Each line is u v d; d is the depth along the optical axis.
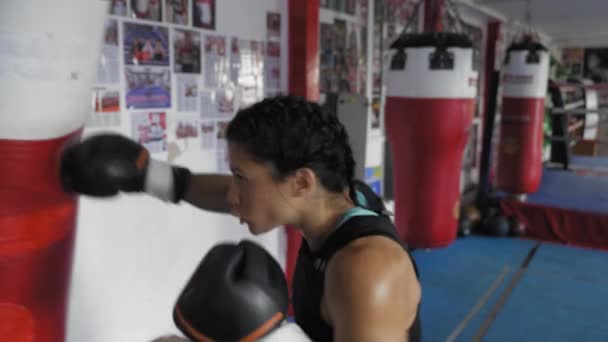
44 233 0.85
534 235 4.76
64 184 0.87
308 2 2.71
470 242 4.59
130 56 2.06
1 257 0.80
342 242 0.79
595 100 6.93
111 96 2.01
